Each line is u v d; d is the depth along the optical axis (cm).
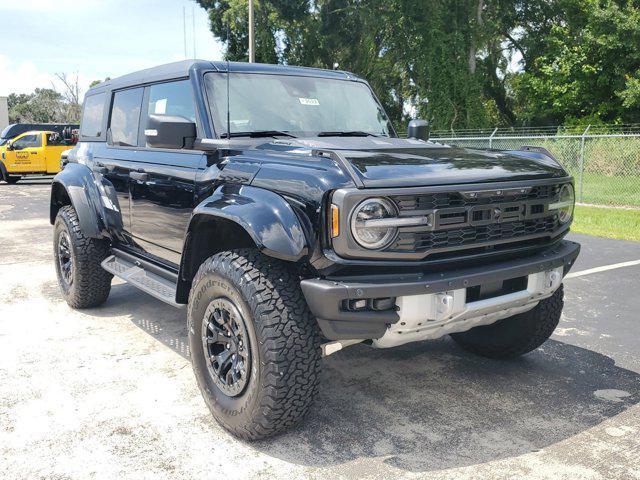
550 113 3098
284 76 438
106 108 527
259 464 295
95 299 544
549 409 354
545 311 394
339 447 311
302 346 297
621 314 543
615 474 284
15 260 793
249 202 310
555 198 347
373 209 282
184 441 317
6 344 462
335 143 369
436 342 475
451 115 3222
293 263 308
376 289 281
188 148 376
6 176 2222
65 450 306
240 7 3322
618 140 1778
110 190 489
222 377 329
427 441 316
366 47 3444
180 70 420
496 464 294
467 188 301
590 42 2666
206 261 331
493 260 326
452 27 3231
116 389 380
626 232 1003
